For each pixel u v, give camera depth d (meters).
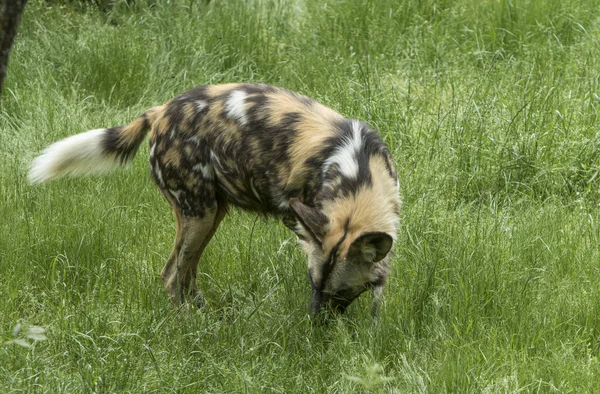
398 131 11.52
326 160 7.64
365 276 7.41
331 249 7.23
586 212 9.89
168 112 8.23
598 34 14.16
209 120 8.03
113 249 9.35
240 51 14.52
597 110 11.70
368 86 12.16
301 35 15.34
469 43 14.48
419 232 9.17
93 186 10.78
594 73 12.69
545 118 11.53
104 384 6.82
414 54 14.27
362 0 15.44
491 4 14.99
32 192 10.41
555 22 14.68
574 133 11.23
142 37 14.59
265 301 8.45
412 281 8.42
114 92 13.54
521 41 14.07
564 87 12.55
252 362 7.45
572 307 8.08
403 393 6.96
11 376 6.89
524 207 10.38
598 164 10.79
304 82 13.77
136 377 7.03
